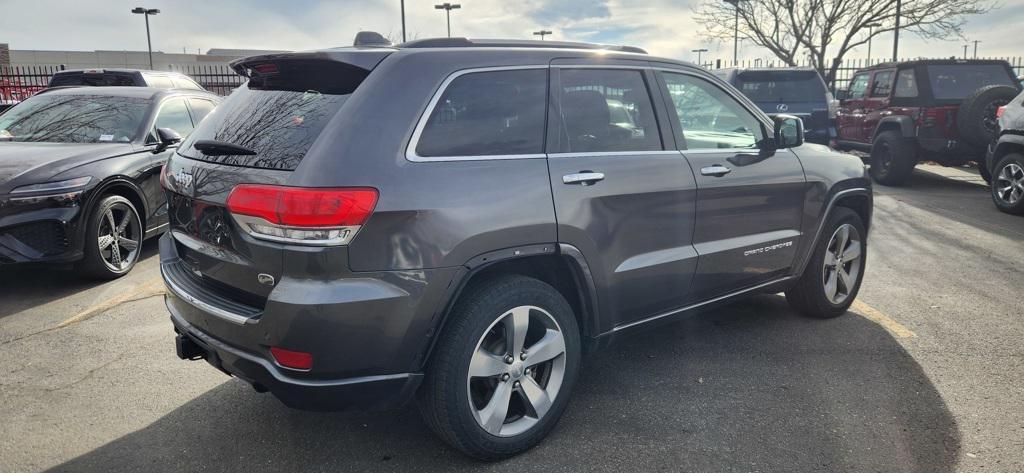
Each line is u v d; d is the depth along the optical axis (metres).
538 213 2.97
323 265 2.52
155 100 6.89
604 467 2.98
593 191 3.20
